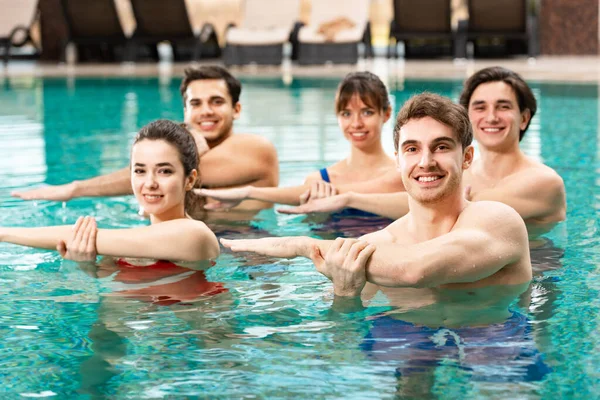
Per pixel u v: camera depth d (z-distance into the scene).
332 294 2.59
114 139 6.00
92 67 12.21
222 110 4.11
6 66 12.13
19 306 2.50
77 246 3.00
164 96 8.73
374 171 3.95
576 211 3.68
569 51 12.15
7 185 4.37
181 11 11.91
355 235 3.39
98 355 2.10
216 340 2.20
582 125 6.27
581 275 2.74
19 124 6.79
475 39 12.02
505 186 3.46
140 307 2.48
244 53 11.72
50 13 12.73
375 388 1.89
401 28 11.85
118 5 15.77
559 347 2.10
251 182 4.12
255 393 1.87
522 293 2.55
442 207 2.60
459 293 2.55
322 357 2.07
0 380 1.96
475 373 1.96
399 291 2.59
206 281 2.74
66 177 4.61
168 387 1.91
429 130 2.52
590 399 1.82
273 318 2.37
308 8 15.13
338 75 10.52
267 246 2.82
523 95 3.49
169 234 2.96
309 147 5.42
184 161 3.06
